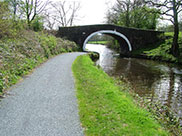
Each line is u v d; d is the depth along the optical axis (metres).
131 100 5.16
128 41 25.69
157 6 19.36
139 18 30.83
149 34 26.36
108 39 46.59
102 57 22.41
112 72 12.05
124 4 31.30
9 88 4.84
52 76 6.59
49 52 11.80
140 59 20.91
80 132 2.89
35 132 2.82
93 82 6.12
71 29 22.34
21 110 3.57
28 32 11.89
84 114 3.54
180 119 5.07
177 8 18.94
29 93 4.61
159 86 9.02
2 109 3.57
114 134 2.88
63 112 3.59
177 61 17.09
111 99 4.50
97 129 3.00
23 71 6.49
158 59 19.47
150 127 3.25
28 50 8.78
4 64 5.71
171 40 23.12
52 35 18.83
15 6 11.69
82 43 22.88
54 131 2.88
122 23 33.09
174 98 7.19
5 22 8.23
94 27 23.12
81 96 4.61
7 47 7.29
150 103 5.77
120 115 3.59
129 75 11.38
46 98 4.33
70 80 6.20
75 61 10.64
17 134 2.74
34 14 17.86
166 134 3.16
